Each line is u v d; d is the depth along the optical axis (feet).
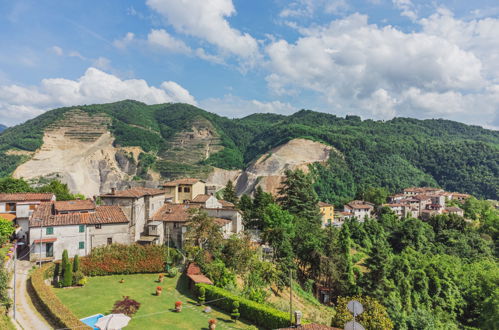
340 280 209.77
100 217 178.70
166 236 202.28
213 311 129.29
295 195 320.09
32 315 111.14
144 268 165.99
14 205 212.02
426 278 253.44
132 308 123.24
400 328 179.01
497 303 216.33
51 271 148.36
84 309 120.06
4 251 164.55
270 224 244.83
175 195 290.76
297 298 186.39
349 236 322.75
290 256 209.77
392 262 255.09
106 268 160.56
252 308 122.93
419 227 349.61
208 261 161.17
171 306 130.00
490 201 567.18
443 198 485.97
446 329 209.67
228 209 223.92
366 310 135.95
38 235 162.30
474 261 321.93
